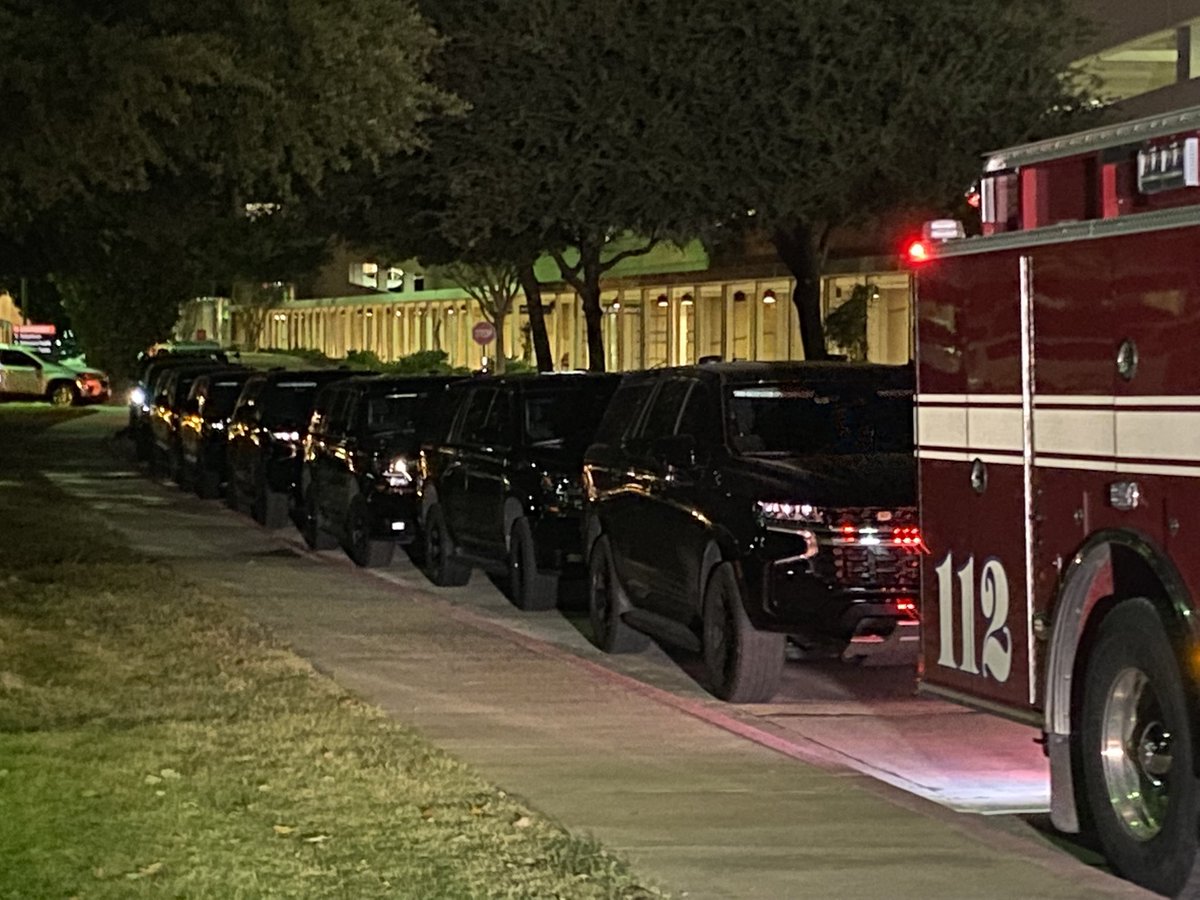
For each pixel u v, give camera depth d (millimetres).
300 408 25172
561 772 9703
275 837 8039
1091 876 7895
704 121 21016
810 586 11641
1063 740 8383
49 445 42125
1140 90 32969
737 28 20391
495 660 13344
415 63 16938
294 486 23188
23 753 9609
